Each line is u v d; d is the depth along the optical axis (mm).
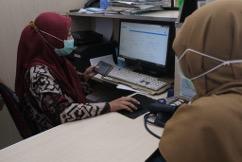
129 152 1179
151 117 1436
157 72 1929
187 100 1538
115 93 1998
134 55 2068
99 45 2250
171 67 1859
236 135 658
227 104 672
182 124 706
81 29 2529
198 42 768
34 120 1652
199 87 801
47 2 2270
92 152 1186
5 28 2121
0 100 1989
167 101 1525
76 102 1730
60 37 1667
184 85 1553
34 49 1649
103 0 2273
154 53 1923
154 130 1334
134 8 2006
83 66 2133
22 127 1603
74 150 1203
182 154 680
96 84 2123
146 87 1784
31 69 1585
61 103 1505
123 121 1429
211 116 664
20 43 1693
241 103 678
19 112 1590
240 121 663
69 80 1771
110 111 1524
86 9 2334
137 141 1253
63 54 1740
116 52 2285
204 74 778
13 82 2240
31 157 1168
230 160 652
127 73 1994
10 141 2314
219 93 732
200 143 666
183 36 818
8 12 2109
